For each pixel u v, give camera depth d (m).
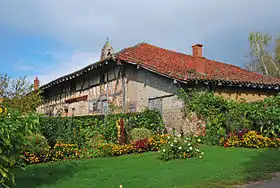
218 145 11.50
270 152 9.16
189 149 9.16
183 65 16.05
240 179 6.04
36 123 5.39
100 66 16.27
